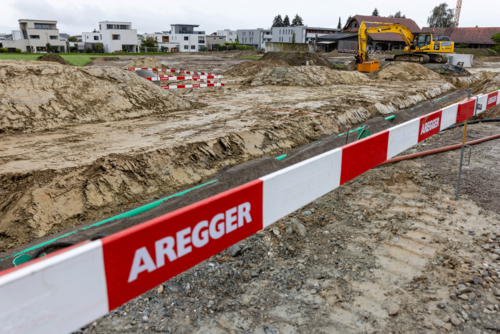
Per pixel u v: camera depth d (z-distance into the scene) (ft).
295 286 10.20
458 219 13.02
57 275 3.55
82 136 24.18
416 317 8.68
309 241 12.53
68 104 28.25
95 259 3.87
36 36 187.11
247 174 20.49
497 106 29.63
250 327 8.69
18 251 13.52
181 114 33.09
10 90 26.55
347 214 14.32
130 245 4.21
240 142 24.25
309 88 55.06
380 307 9.13
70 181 16.88
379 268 10.71
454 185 15.78
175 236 4.74
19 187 16.20
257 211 6.03
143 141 22.84
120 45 211.41
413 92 49.67
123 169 18.38
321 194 7.53
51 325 3.64
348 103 39.17
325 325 8.66
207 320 8.96
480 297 9.16
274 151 25.25
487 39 174.50
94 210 16.47
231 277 10.59
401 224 13.08
